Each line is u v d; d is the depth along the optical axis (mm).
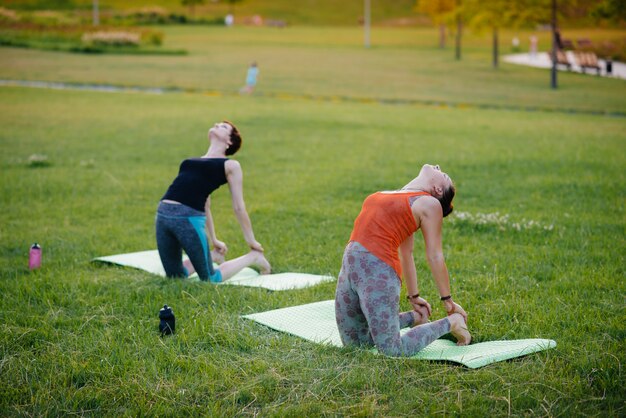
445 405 3793
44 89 27922
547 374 4164
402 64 44188
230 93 29297
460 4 48469
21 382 4117
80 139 16516
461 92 31375
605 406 3812
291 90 30891
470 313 5406
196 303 5629
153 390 4012
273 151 15258
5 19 56906
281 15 94188
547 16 34531
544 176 12172
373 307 4445
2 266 6867
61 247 7621
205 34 66875
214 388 4043
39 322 5125
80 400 3924
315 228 8672
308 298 5785
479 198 10430
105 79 32438
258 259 6688
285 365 4312
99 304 5621
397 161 13992
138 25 72875
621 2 27281
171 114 21734
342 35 71188
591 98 29391
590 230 8242
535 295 5789
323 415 3736
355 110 24266
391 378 4098
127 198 10469
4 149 14852
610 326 5000
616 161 13656
